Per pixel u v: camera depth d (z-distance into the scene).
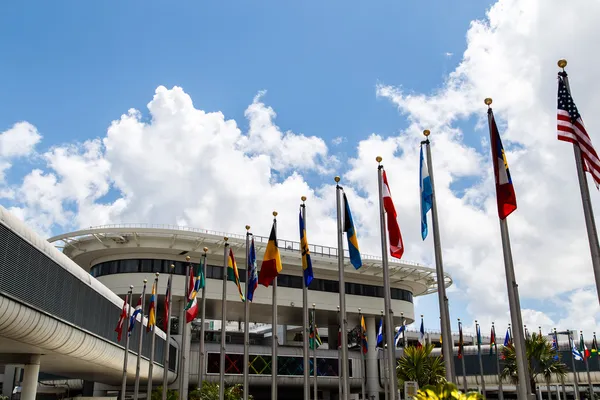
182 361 40.44
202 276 38.38
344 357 24.80
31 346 28.69
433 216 21.39
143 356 50.78
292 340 90.56
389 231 23.25
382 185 24.02
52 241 60.59
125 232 59.22
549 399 49.38
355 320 80.44
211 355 68.25
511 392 79.56
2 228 21.88
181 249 61.75
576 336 77.19
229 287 64.62
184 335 40.84
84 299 32.91
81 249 62.06
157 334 57.22
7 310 22.59
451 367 19.48
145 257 62.12
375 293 76.75
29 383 31.80
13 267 22.95
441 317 20.14
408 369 46.69
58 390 79.62
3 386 69.00
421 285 80.69
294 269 70.38
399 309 78.19
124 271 61.66
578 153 16.81
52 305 27.47
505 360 53.59
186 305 38.78
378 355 79.31
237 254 64.38
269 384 71.56
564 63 17.61
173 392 52.06
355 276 75.19
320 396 84.75
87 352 34.72
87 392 71.50
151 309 41.28
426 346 48.12
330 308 72.00
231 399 43.81
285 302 68.69
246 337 30.30
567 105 17.31
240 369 69.50
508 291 18.50
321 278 72.88
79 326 31.91
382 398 78.94
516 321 18.28
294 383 72.88
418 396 14.20
